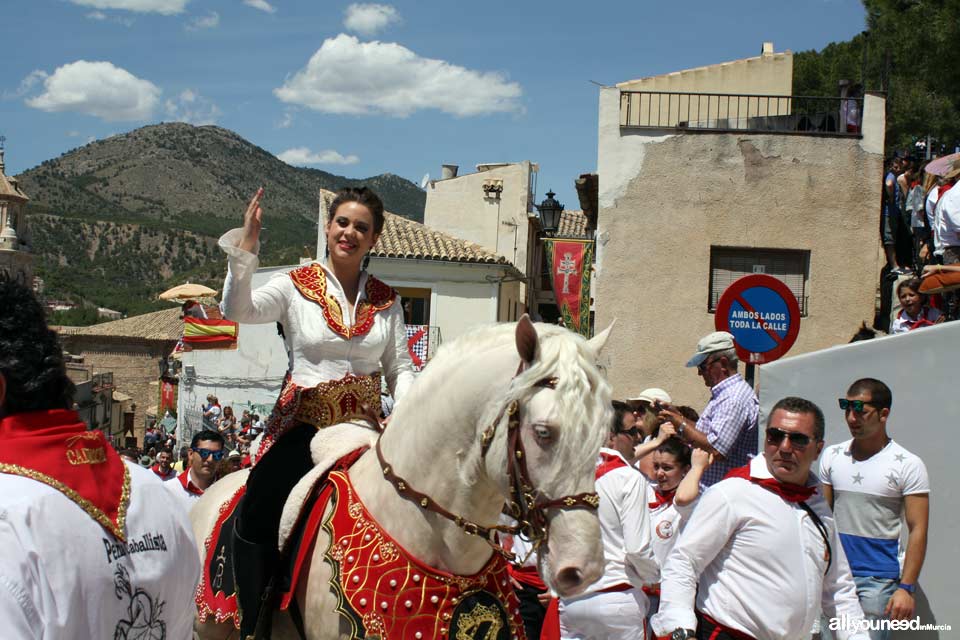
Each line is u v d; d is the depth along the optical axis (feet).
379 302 13.98
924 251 38.63
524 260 117.70
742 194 50.06
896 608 17.67
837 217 49.62
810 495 15.01
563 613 18.75
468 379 11.12
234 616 13.03
